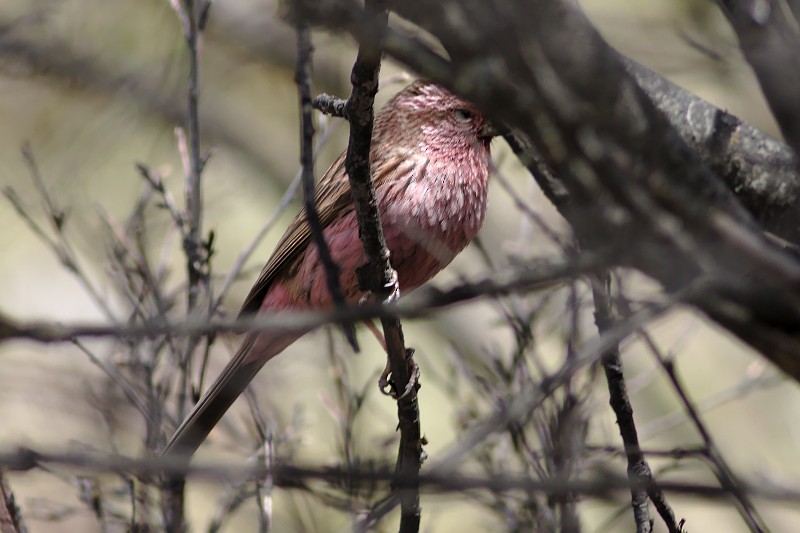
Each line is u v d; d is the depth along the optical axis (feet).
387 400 47.80
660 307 19.62
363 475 18.40
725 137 29.96
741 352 57.31
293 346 43.47
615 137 19.62
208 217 55.62
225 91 62.13
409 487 18.48
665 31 35.24
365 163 25.29
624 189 19.40
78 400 44.04
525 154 28.40
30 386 44.73
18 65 44.55
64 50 46.29
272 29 51.11
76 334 17.66
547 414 30.60
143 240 37.91
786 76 23.18
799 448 55.16
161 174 39.58
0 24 42.55
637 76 30.55
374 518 25.41
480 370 41.98
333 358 34.40
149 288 34.76
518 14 18.45
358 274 27.22
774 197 29.78
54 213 35.96
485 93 18.80
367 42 18.34
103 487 32.83
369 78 23.17
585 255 19.29
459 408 37.17
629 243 19.44
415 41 18.58
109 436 33.94
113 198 54.39
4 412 45.09
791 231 29.89
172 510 30.58
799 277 19.76
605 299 24.34
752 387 39.04
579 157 19.52
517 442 30.32
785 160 29.86
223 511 32.14
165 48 53.26
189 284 33.60
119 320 35.32
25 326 17.43
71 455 17.89
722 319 23.21
